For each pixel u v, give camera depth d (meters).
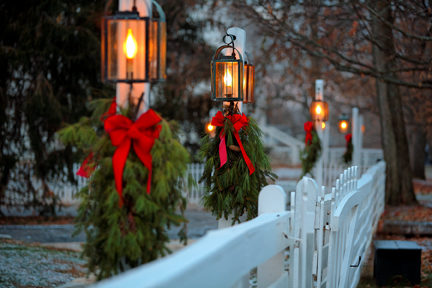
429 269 9.46
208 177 6.05
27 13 13.66
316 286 4.73
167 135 3.87
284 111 45.28
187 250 2.35
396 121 19.28
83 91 14.92
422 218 15.05
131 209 3.77
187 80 20.94
